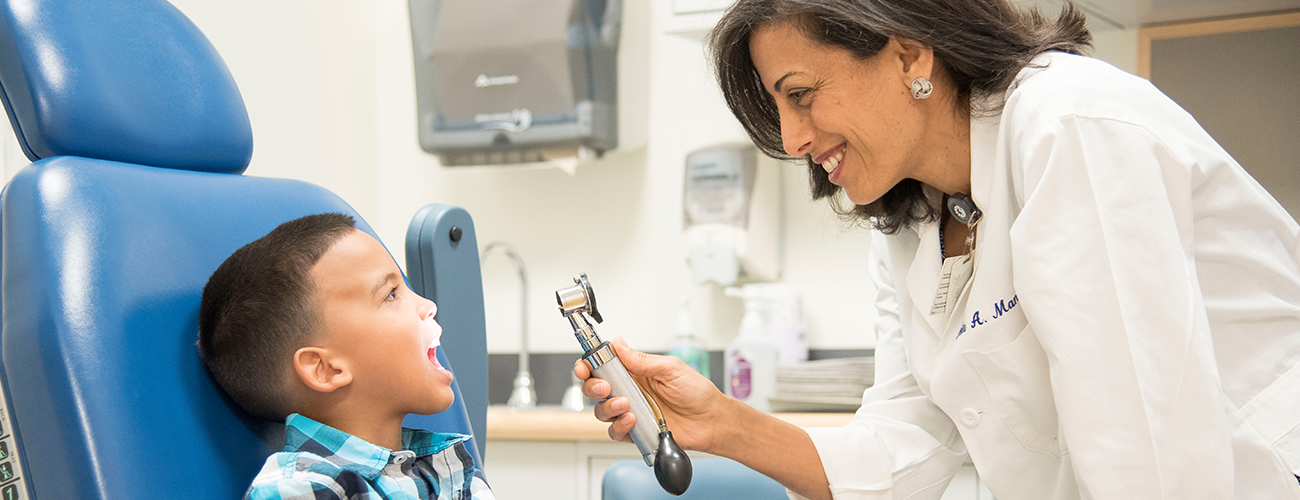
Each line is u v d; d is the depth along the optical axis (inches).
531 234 93.1
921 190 42.8
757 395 79.0
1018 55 36.8
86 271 29.1
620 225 91.0
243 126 39.0
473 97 84.4
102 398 27.8
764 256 83.7
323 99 87.3
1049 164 32.3
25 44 31.3
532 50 82.2
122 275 30.1
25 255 29.0
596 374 34.6
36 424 27.7
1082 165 32.0
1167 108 33.9
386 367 32.9
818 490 44.2
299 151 83.0
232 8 74.4
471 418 45.3
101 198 30.8
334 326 32.3
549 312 92.0
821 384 74.0
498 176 94.2
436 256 43.1
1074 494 38.9
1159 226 30.8
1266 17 78.4
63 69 31.7
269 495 28.8
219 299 31.5
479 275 46.8
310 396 32.5
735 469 53.9
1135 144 31.7
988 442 41.6
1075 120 32.5
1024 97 34.8
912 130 37.4
